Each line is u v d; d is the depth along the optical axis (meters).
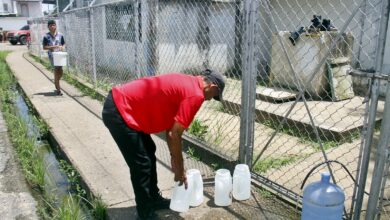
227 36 6.69
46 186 4.12
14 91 9.63
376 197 2.52
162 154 4.50
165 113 2.83
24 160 4.53
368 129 2.50
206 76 2.81
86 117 6.30
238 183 3.32
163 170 4.05
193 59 7.32
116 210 3.29
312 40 6.39
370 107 2.46
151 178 3.12
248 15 3.40
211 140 4.75
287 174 3.79
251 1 3.36
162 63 7.02
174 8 7.19
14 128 5.81
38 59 14.87
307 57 6.50
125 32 8.16
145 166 2.90
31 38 17.92
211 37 7.04
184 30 7.30
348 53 6.41
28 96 8.08
